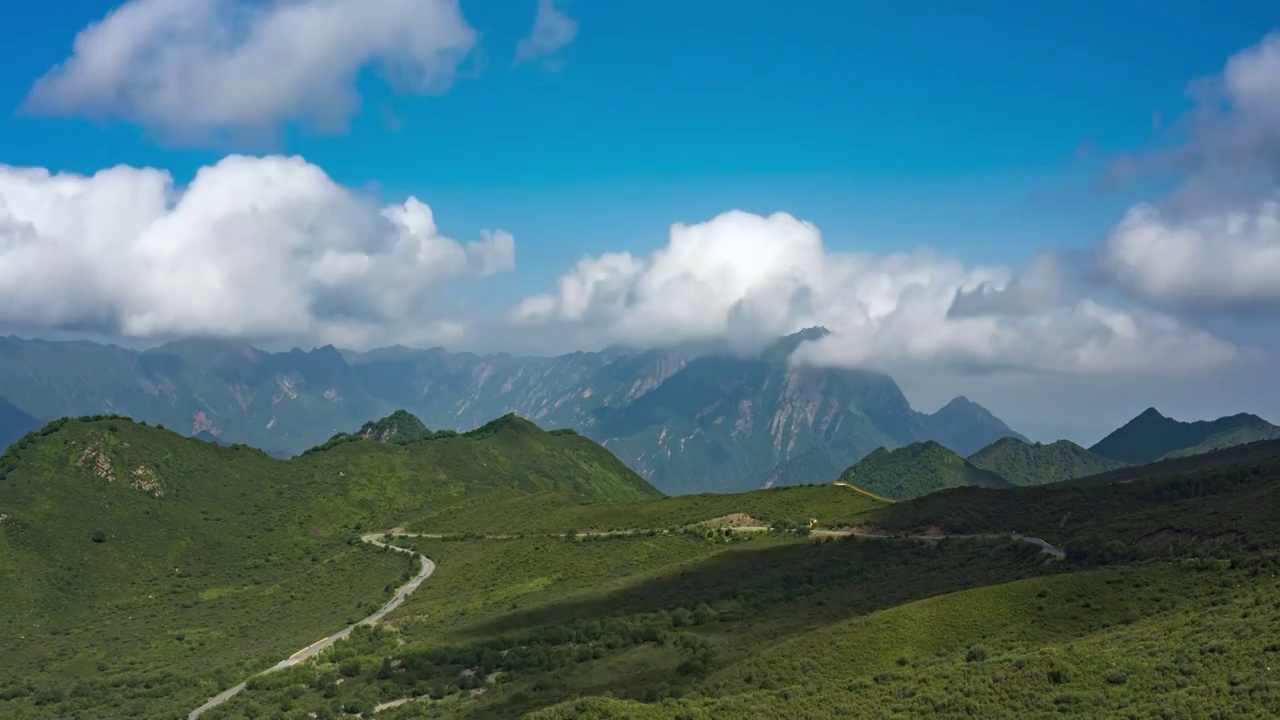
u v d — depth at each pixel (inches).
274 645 7160.4
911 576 6063.0
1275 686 2859.3
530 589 7795.3
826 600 5831.7
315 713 5280.5
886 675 3836.1
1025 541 6215.6
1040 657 3540.8
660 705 3860.7
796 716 3513.8
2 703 6225.4
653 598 6688.0
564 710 3789.4
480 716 4690.0
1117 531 5565.9
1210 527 4938.5
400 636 7012.8
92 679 6633.9
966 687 3457.2
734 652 4928.6
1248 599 3735.2
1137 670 3275.1
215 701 5876.0
